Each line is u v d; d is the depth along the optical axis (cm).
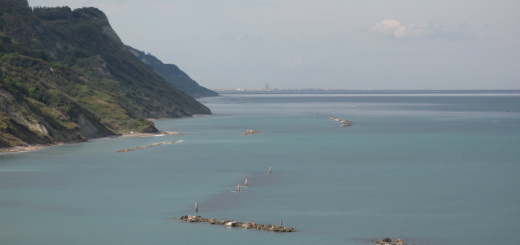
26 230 10050
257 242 9412
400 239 9450
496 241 9562
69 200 12150
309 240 9531
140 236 9712
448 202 12156
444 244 9406
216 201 12094
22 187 13388
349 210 11444
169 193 12825
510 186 13825
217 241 9475
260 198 12388
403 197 12606
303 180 14500
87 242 9438
